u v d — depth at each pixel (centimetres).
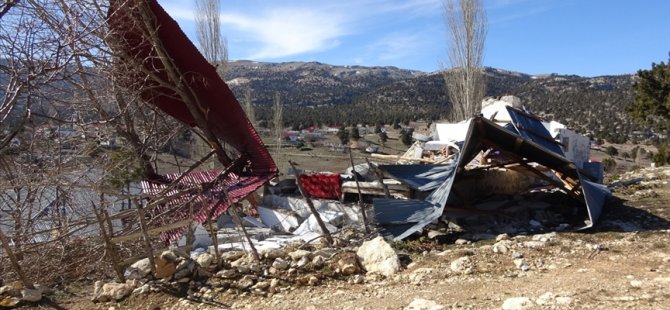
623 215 917
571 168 892
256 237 920
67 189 768
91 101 826
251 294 556
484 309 464
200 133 1138
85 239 695
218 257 625
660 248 660
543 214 930
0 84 743
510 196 1039
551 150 888
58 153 796
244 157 1033
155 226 788
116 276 643
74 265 657
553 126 1695
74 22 733
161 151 1209
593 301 458
